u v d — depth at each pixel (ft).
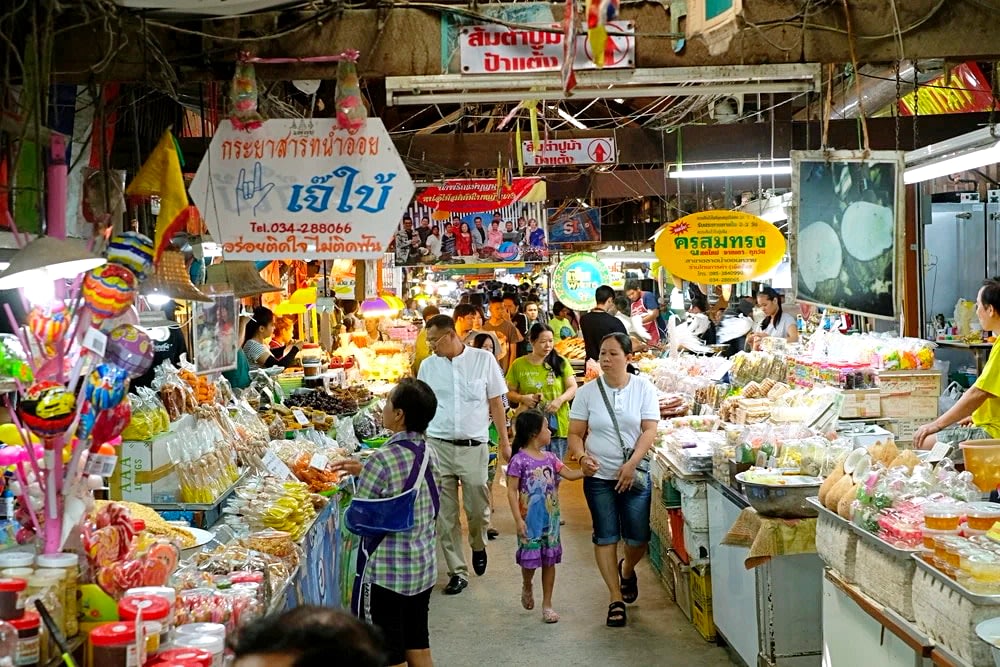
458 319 34.55
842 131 23.29
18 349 9.35
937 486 11.29
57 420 8.20
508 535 25.66
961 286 26.30
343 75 12.16
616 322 27.40
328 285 37.19
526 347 32.78
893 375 18.04
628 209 59.52
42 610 7.11
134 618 8.03
